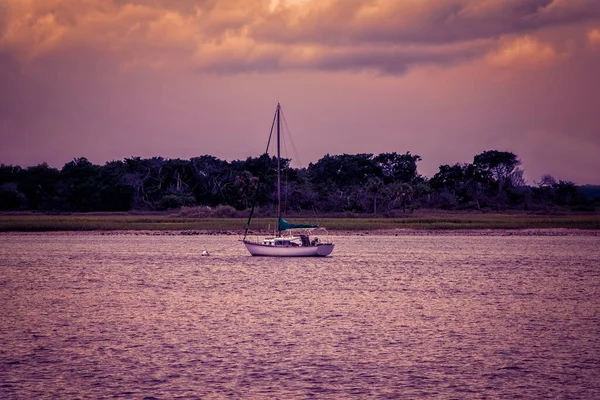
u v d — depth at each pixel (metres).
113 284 114.88
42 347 66.12
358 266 145.50
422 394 52.47
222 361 61.16
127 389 53.34
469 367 59.56
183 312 85.88
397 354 63.81
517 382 55.25
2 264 150.00
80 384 54.53
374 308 89.44
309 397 51.66
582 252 184.00
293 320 80.31
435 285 114.12
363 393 52.66
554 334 72.62
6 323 78.19
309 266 145.38
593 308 89.81
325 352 64.38
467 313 85.69
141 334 72.06
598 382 55.34
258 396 51.88
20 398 51.28
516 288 110.50
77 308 89.06
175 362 60.81
